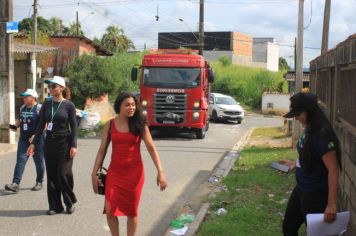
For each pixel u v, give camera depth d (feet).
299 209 16.51
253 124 102.99
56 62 94.84
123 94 18.26
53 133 24.48
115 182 18.28
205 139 65.36
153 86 62.59
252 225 22.68
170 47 270.87
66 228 23.09
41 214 25.35
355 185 17.97
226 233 21.35
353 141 18.74
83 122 66.90
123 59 124.98
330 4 61.72
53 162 24.71
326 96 32.71
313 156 14.99
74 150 24.90
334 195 14.53
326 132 14.75
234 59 269.64
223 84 168.04
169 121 62.49
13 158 43.29
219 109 100.78
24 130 30.01
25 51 67.56
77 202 27.94
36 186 30.78
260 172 36.94
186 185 33.94
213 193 30.30
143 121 18.40
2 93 51.37
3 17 51.62
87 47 100.73
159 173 18.44
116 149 18.30
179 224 23.68
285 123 78.64
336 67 25.81
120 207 18.29
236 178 34.32
